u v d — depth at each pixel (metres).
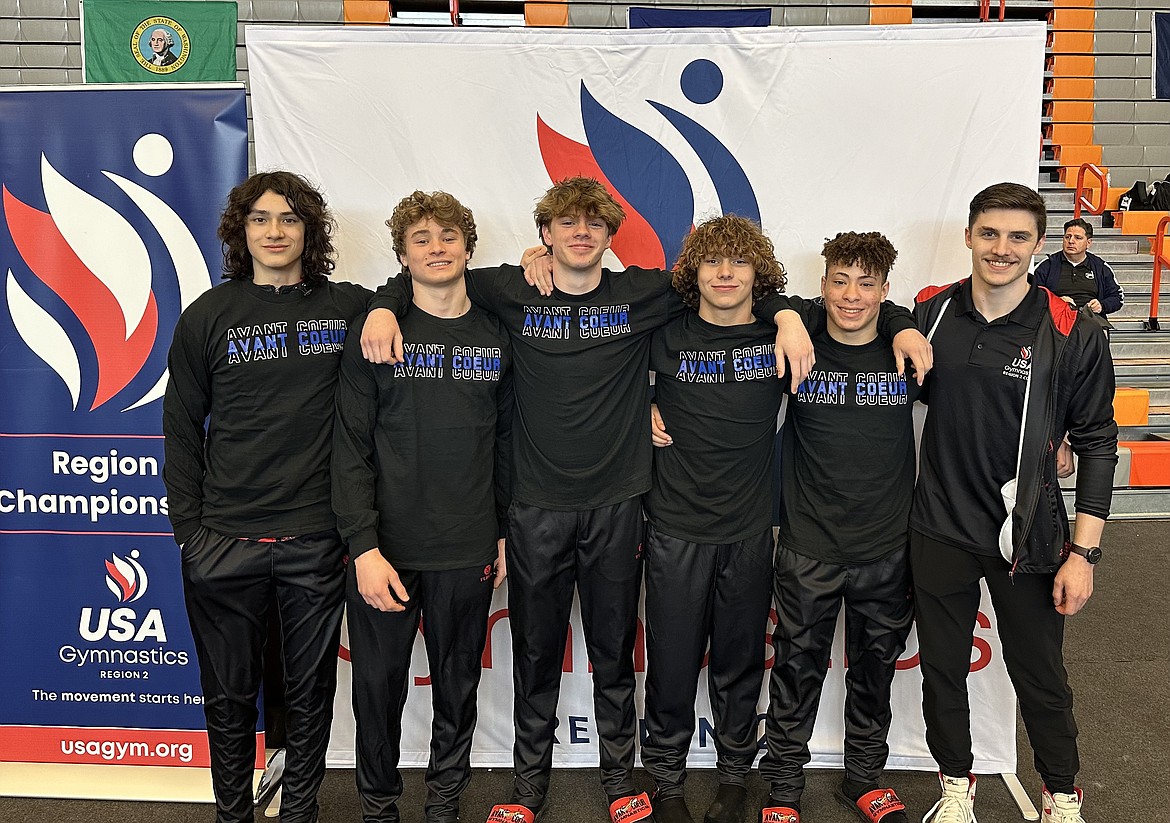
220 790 1.92
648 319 1.93
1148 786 2.20
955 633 1.92
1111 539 4.32
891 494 1.97
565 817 2.11
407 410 1.84
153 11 4.23
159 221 2.10
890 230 2.22
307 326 1.85
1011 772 2.28
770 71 2.18
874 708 2.07
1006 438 1.81
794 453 2.07
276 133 2.20
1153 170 7.77
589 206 1.79
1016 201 1.74
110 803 2.19
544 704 2.04
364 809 1.96
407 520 1.86
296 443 1.84
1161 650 3.04
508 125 2.21
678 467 1.96
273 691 2.45
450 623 1.91
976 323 1.85
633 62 2.19
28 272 2.12
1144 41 7.64
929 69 2.16
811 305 2.00
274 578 1.87
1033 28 2.13
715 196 2.24
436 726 1.98
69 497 2.17
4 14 6.38
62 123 2.09
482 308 1.96
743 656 2.03
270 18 6.50
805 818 2.10
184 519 1.84
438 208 1.81
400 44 2.17
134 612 2.19
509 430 1.98
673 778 2.05
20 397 2.15
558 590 1.97
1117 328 6.01
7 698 2.22
